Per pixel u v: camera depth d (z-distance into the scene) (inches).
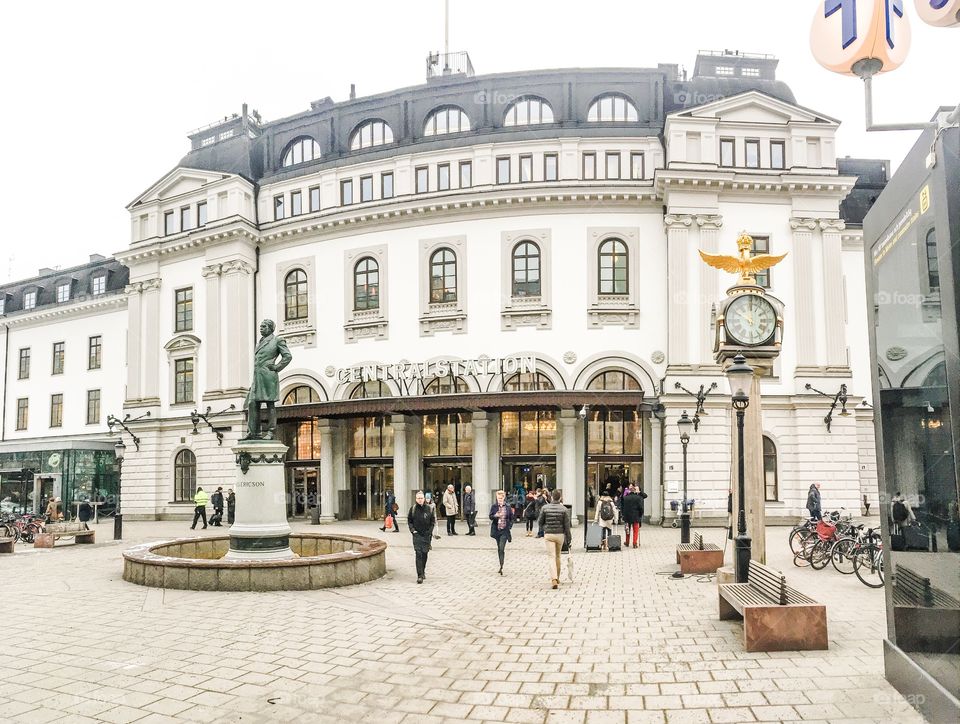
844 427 1198.3
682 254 1231.5
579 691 304.0
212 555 747.4
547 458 1266.0
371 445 1369.3
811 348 1221.7
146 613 470.9
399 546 921.5
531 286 1293.1
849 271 1362.0
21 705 289.4
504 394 1188.5
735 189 1245.7
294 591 555.2
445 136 1362.0
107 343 1804.9
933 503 234.5
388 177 1380.4
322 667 343.0
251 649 377.1
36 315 1894.7
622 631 412.5
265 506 631.2
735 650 361.4
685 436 777.6
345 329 1378.0
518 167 1315.2
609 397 1170.6
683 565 639.1
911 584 259.8
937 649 235.3
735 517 650.8
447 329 1312.7
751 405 591.5
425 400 1223.5
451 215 1325.0
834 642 367.9
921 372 240.7
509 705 288.4
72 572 669.3
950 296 216.2
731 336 587.5
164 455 1518.2
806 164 1250.0
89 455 1631.4
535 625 433.4
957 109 218.8
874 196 1405.0
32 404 1910.7
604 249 1280.8
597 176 1296.8
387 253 1360.7
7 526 996.6
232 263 1455.5
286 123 1518.2
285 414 1325.0
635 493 894.4
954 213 217.2
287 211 1466.5
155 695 301.6
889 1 191.3
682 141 1239.5
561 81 1343.5
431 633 413.7
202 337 1491.1
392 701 293.9
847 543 630.5
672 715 272.8
